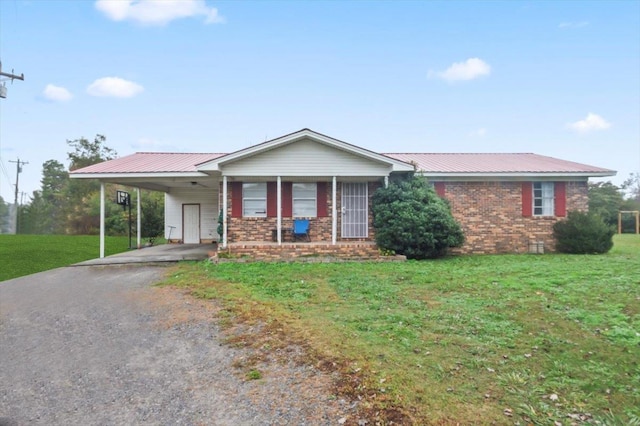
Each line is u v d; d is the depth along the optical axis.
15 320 7.08
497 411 3.26
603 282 7.64
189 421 3.50
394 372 4.01
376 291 7.69
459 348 4.59
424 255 12.73
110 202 34.12
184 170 13.86
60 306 7.91
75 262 14.55
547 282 7.81
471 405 3.36
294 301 7.18
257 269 10.76
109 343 5.66
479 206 14.50
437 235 12.48
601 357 4.23
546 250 14.64
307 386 3.96
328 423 3.29
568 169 14.54
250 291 8.12
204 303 7.43
